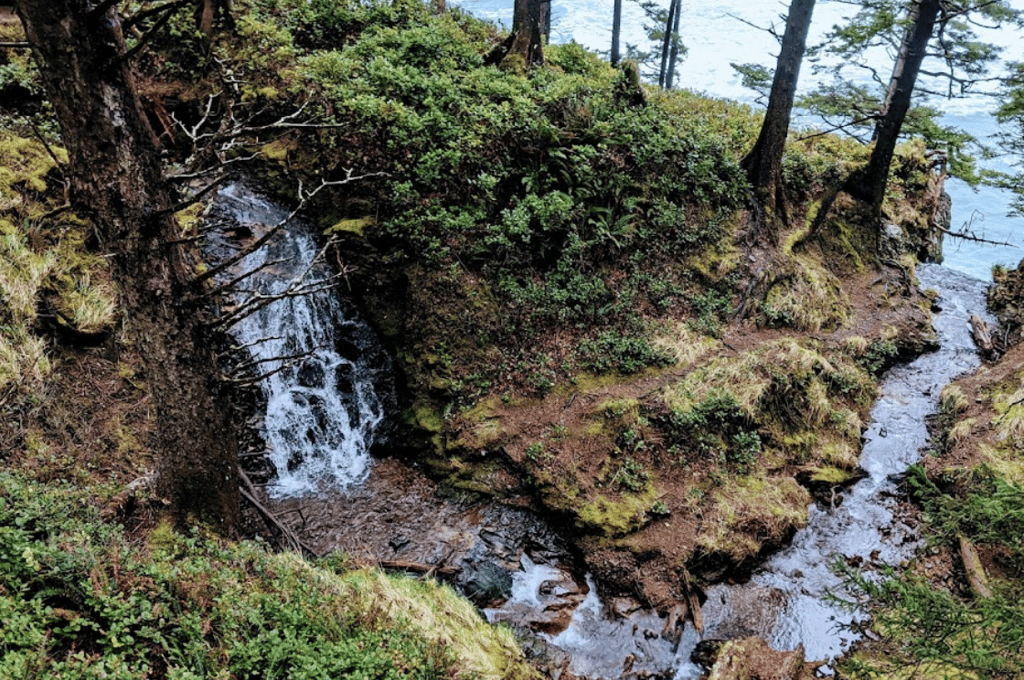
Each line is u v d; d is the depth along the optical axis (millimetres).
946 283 16422
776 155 13234
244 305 5961
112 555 5168
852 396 11852
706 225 12695
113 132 4934
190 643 4758
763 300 12609
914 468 7305
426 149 11344
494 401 10359
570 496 9258
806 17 11984
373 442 10750
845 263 14500
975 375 12438
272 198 11836
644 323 11414
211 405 6227
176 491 6430
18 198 8891
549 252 11617
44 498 5793
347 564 7840
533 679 7012
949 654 5453
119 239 5254
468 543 9023
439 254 10750
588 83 14445
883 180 14836
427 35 13742
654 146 12570
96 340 8500
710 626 8234
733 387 10555
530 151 11773
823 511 9984
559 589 8625
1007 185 14633
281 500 9586
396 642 5590
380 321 11102
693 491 9516
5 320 7879
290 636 5168
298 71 12156
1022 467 9773
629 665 7711
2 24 11562
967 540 8539
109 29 4746
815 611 8430
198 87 12664
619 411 10086
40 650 4176
